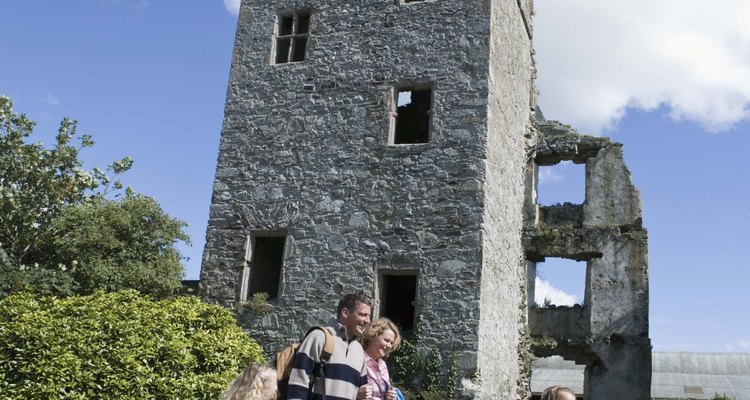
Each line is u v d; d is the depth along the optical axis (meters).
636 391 18.50
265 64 16.98
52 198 20.14
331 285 15.01
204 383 11.49
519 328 18.14
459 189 14.87
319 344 6.05
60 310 11.64
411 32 16.17
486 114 15.21
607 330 19.02
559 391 5.38
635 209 19.77
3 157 20.47
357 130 15.84
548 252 19.59
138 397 10.75
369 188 15.39
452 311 14.20
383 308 14.96
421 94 19.30
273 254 17.11
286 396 6.01
